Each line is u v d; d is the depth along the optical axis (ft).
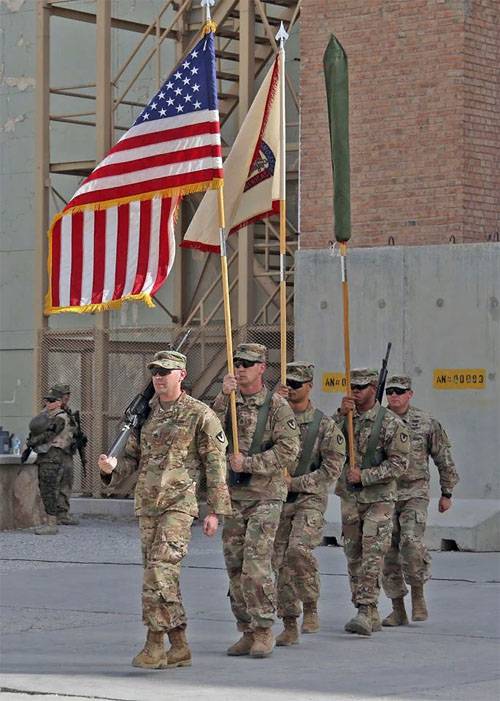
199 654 68.49
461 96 130.82
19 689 59.21
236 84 164.55
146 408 64.64
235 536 67.77
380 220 135.03
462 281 120.16
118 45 179.52
